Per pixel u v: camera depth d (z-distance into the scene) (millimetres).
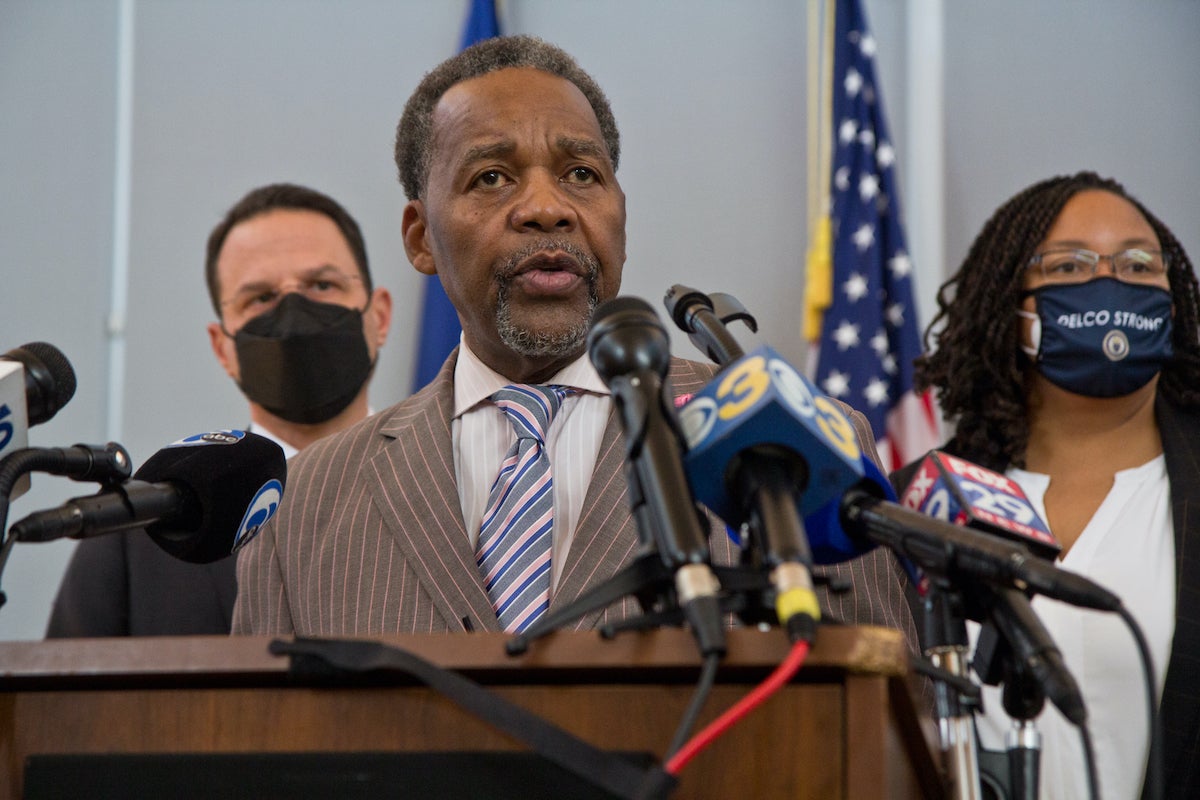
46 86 5316
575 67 3014
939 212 5312
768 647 1334
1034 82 5438
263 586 2707
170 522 1962
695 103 5449
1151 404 3641
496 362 2842
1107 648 3203
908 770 1543
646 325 1545
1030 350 3625
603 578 2445
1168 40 5449
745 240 5336
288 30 5422
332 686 1450
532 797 1374
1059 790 3135
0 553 1706
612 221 2773
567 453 2691
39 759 1465
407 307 5230
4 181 5238
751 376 1526
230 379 5152
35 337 5137
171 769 1440
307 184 5320
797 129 5418
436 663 1409
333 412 4387
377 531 2623
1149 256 3607
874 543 1722
